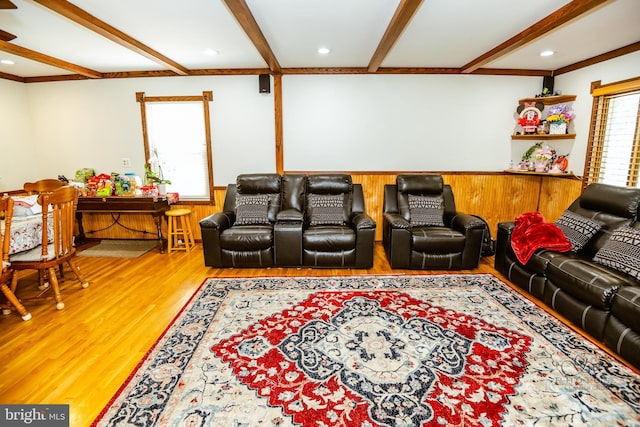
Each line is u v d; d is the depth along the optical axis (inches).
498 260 135.6
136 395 69.3
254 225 150.2
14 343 88.1
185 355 82.7
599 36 119.6
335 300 112.1
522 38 115.0
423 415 64.1
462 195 180.2
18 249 106.5
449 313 103.2
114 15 101.0
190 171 183.8
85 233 189.3
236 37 121.5
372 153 177.2
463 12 100.0
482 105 172.6
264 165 179.3
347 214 154.5
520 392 69.9
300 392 70.3
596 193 118.4
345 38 124.0
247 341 88.6
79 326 96.8
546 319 99.7
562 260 101.3
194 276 134.9
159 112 179.0
